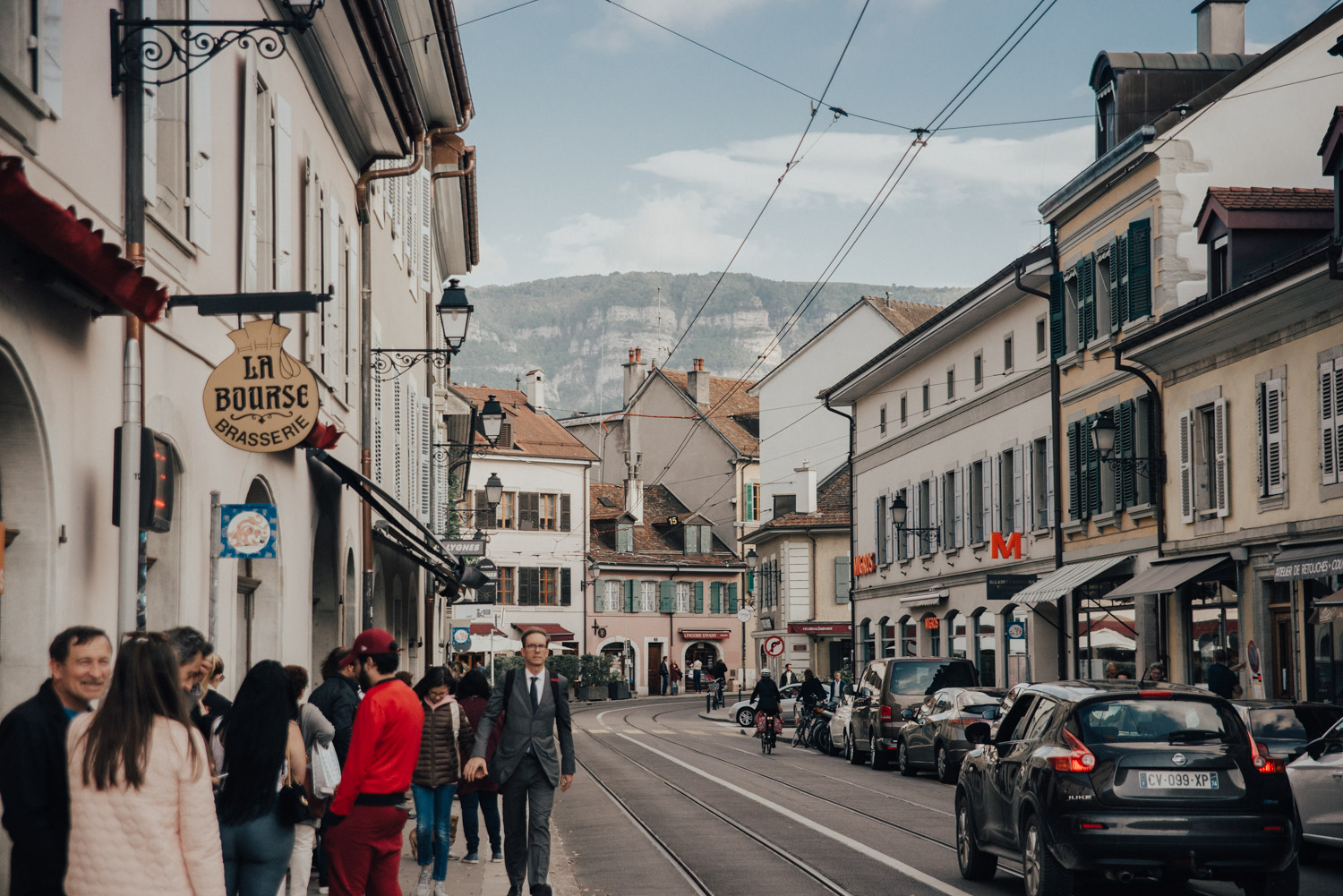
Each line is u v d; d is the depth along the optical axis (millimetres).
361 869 8086
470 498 73875
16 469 8289
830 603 64625
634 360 92125
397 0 21203
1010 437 35688
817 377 68188
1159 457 27234
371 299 21797
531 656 10883
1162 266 27375
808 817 17453
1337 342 21188
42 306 8242
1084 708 10602
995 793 11516
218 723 7352
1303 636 21984
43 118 8273
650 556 81812
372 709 8125
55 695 5457
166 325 10812
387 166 23938
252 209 13781
